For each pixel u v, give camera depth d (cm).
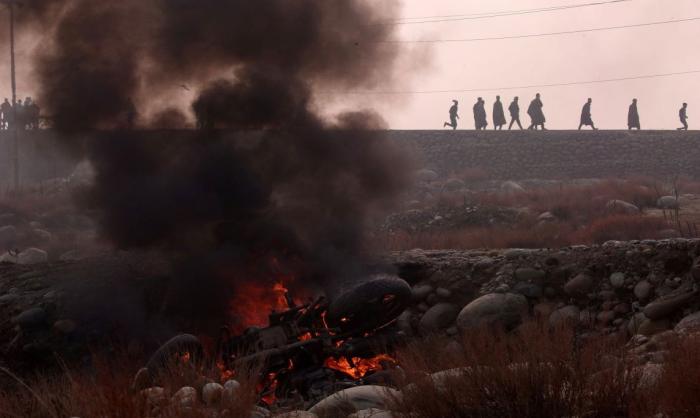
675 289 2266
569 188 6334
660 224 4253
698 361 1145
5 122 6888
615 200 5231
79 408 1262
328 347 2012
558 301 2448
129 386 1295
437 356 1455
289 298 2136
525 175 7612
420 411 1190
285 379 1919
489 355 1268
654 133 7800
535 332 1323
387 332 2242
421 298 2606
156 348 2469
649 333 2169
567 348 1252
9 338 2555
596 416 1131
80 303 2616
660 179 7225
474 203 5566
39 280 2842
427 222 5091
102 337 2506
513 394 1152
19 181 6606
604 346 1299
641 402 1119
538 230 4362
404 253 3095
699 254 2295
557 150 7675
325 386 1827
